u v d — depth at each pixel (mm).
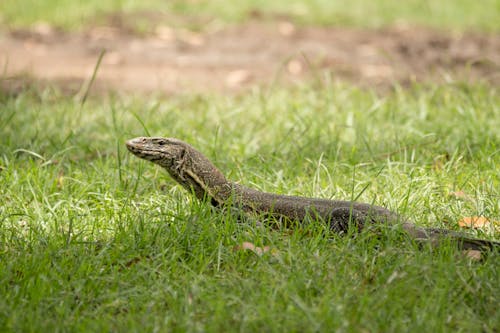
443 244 9711
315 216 10914
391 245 9758
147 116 16500
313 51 24453
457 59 22703
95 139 15117
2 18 27656
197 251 9703
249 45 25484
